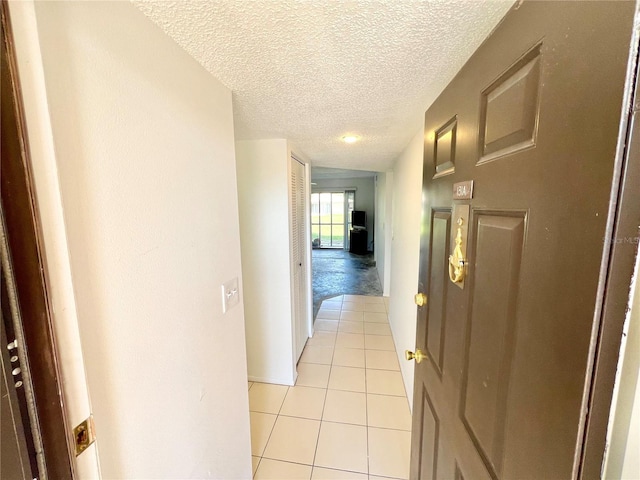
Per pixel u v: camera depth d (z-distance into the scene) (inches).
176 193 31.5
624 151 12.7
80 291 20.6
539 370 18.4
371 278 222.1
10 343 16.8
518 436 20.6
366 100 46.8
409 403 80.4
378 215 228.2
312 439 68.3
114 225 23.6
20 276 16.9
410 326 82.4
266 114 54.2
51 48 18.3
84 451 21.2
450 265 32.0
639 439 14.7
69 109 19.6
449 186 33.7
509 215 21.6
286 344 88.4
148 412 28.0
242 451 49.9
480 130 26.0
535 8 18.6
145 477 27.9
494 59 23.7
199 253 36.1
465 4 23.8
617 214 13.2
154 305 28.5
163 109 29.1
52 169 18.3
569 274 15.7
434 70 36.0
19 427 17.3
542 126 18.0
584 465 15.3
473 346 27.5
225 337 43.3
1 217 16.0
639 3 11.6
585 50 14.6
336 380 91.9
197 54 32.5
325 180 347.9
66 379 19.7
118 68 23.7
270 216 83.2
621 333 13.9
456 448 31.2
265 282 86.8
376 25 26.8
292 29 27.5
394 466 61.0
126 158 24.7
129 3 24.3
